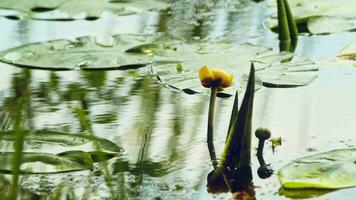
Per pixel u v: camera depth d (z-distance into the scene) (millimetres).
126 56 6410
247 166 4617
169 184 4414
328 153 4570
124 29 7332
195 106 5520
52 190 4352
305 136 5000
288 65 6199
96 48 6602
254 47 6570
